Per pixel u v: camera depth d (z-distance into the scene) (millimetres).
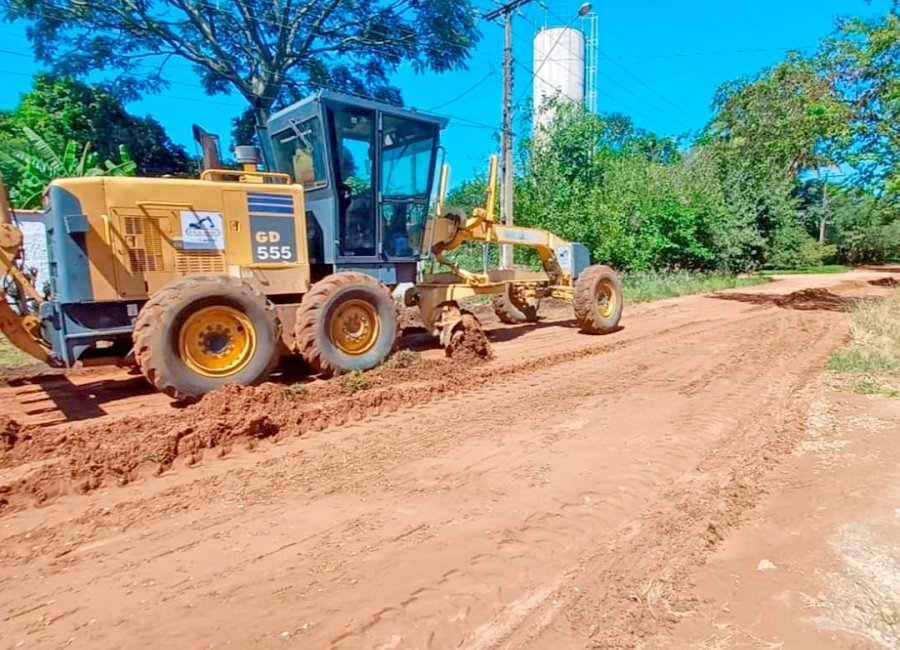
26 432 4566
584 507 3590
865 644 2406
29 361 7832
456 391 6305
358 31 24422
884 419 5309
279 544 3162
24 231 7891
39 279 7750
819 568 2969
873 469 4195
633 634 2463
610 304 10461
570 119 20422
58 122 21125
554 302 14859
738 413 5504
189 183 6094
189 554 3070
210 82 24578
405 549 3100
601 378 6934
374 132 7371
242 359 5812
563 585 2797
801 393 6211
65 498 3713
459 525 3365
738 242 23938
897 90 12508
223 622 2498
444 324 7793
